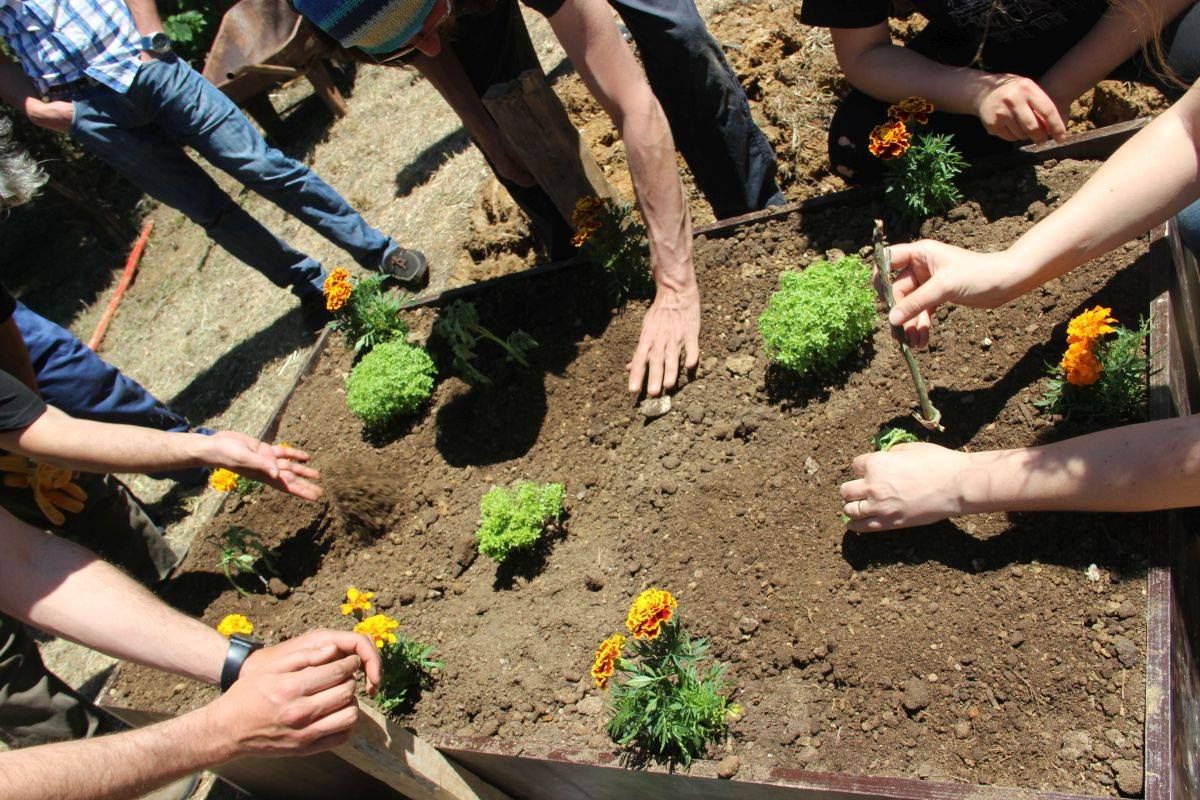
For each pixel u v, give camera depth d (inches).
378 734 42.6
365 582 56.5
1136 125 50.6
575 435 57.2
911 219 54.8
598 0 50.6
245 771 53.5
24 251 128.4
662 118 53.6
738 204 66.1
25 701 60.6
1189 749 35.8
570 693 46.6
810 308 49.0
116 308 113.5
